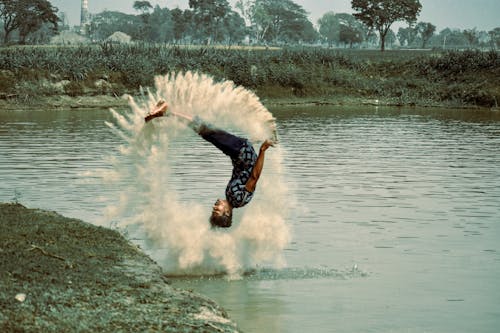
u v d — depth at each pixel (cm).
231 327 805
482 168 2323
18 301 784
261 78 5769
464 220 1559
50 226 1080
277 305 993
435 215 1606
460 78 5906
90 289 852
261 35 16650
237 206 962
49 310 774
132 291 866
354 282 1110
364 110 5081
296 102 5653
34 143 2806
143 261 999
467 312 980
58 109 4706
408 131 3541
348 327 909
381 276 1146
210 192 1816
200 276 1138
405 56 7188
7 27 11381
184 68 5619
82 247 1007
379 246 1334
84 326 743
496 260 1247
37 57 5047
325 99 5759
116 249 1025
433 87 5809
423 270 1184
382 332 895
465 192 1891
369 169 2277
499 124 4009
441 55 6450
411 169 2288
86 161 2306
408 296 1046
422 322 936
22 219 1109
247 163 954
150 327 760
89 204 1623
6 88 4809
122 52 5559
